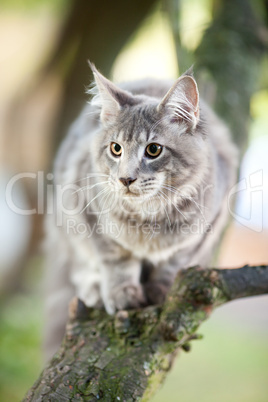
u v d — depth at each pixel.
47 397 2.05
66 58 6.35
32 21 8.26
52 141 6.07
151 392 2.24
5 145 7.57
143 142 2.87
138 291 3.22
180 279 2.45
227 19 4.71
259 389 6.74
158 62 7.32
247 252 12.41
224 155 3.60
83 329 2.48
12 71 8.65
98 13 5.59
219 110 3.94
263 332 9.19
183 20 5.68
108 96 2.99
